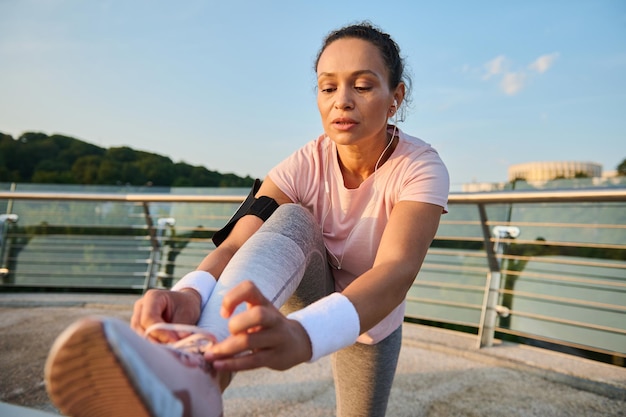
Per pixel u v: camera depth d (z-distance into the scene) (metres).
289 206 1.15
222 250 1.14
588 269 2.63
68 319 3.43
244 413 1.96
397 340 1.41
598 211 2.63
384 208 1.26
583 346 2.59
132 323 0.77
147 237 4.26
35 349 2.73
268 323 0.65
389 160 1.24
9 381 2.26
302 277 1.11
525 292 2.82
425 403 2.05
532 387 2.25
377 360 1.37
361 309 0.82
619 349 2.47
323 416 1.93
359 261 1.34
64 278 4.35
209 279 0.94
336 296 0.81
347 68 1.10
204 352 0.70
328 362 2.59
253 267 0.91
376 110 1.12
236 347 0.65
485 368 2.50
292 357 0.69
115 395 0.49
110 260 4.31
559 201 2.44
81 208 4.36
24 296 4.18
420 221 1.08
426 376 2.38
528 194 2.53
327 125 1.15
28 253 4.41
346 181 1.34
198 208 4.04
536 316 2.76
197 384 0.63
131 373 0.47
